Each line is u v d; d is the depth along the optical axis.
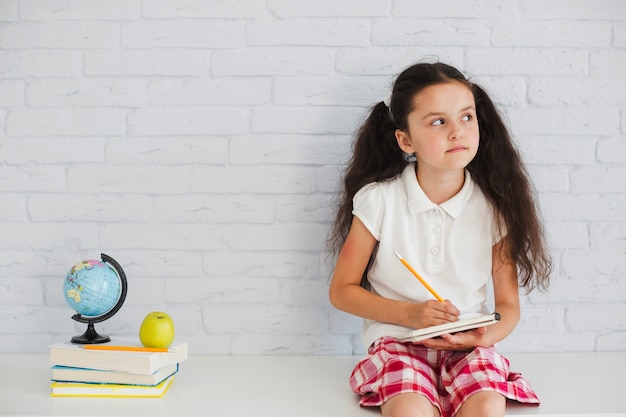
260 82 1.89
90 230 1.90
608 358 1.88
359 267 1.73
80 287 1.71
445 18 1.88
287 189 1.90
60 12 1.87
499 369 1.54
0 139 1.88
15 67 1.87
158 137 1.89
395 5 1.87
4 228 1.89
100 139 1.89
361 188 1.78
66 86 1.88
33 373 1.75
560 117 1.90
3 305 1.90
